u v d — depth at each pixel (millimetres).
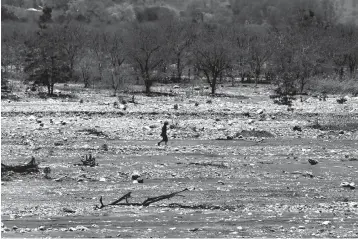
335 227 72625
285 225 73688
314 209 83562
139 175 105938
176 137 154125
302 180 105250
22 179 102938
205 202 87750
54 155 126250
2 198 88938
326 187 99812
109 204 85625
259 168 115375
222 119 194250
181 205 85688
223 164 118125
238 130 168500
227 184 101062
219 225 73375
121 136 154250
